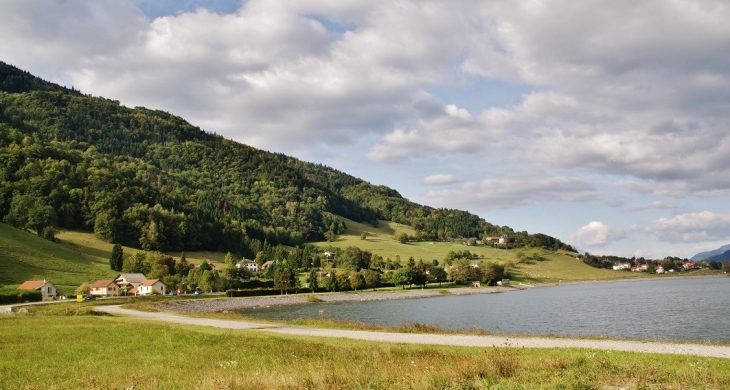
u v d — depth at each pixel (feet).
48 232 517.14
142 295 406.82
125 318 166.50
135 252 572.10
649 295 422.41
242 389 53.36
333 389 52.06
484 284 638.53
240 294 441.68
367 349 90.43
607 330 192.13
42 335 111.04
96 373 71.67
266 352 90.48
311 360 80.79
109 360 83.15
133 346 97.25
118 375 69.31
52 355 87.92
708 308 275.80
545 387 51.39
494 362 62.69
